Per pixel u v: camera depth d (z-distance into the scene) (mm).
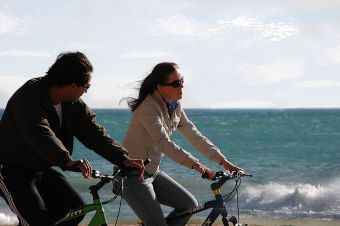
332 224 14844
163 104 6859
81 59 5801
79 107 6117
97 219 5805
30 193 5855
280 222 15156
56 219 5938
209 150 7094
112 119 135625
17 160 5891
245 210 17406
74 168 5574
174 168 28703
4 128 5859
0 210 16641
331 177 26281
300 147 46938
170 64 6859
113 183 6746
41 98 5758
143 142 6840
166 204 7055
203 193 20516
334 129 81125
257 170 30422
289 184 22406
